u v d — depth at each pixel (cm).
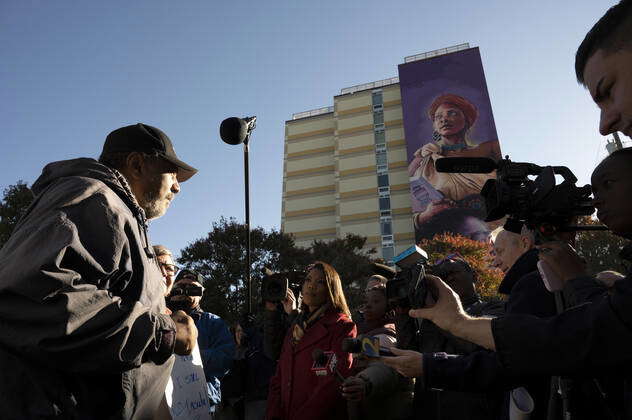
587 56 95
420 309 118
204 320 396
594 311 86
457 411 224
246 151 337
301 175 4891
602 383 130
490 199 141
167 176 169
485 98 4178
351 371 274
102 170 144
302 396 280
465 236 3662
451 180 3928
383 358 143
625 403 121
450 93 4269
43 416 106
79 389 114
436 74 4394
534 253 190
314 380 281
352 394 235
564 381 134
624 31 85
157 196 167
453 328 109
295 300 384
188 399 225
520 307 161
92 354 110
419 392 253
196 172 182
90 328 109
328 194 4684
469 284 268
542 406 165
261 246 2158
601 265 1877
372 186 4447
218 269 2036
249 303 419
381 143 4606
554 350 87
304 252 2359
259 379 393
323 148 4938
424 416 246
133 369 122
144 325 121
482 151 4003
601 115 94
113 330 113
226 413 399
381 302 354
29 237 111
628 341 80
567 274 121
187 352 157
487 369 115
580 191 127
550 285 131
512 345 93
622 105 86
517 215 135
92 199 126
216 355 362
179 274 394
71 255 112
